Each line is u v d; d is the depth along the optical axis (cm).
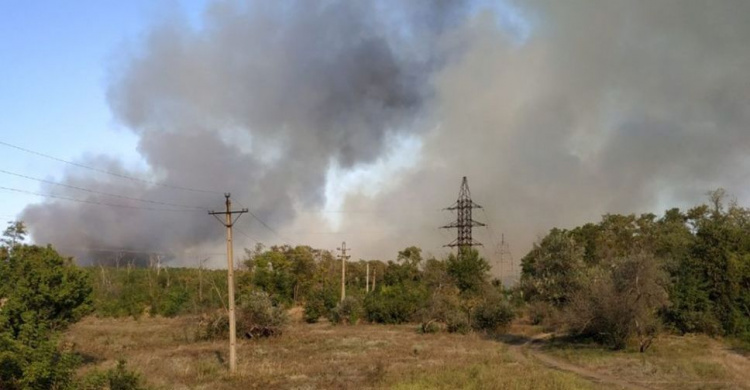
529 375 2544
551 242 5944
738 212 6494
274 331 4778
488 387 2262
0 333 1855
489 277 7769
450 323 5538
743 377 2686
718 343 4100
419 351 3694
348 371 2791
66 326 2767
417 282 8450
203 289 8131
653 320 3781
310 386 2377
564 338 4569
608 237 8031
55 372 1842
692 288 4425
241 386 2414
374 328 6044
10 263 2700
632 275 3831
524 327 5850
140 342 4391
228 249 2944
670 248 6562
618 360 3266
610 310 3831
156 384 2314
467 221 9125
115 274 10519
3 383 1842
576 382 2431
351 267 12050
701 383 2528
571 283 5347
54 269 2739
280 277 8500
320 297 7388
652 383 2556
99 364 2916
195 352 3684
